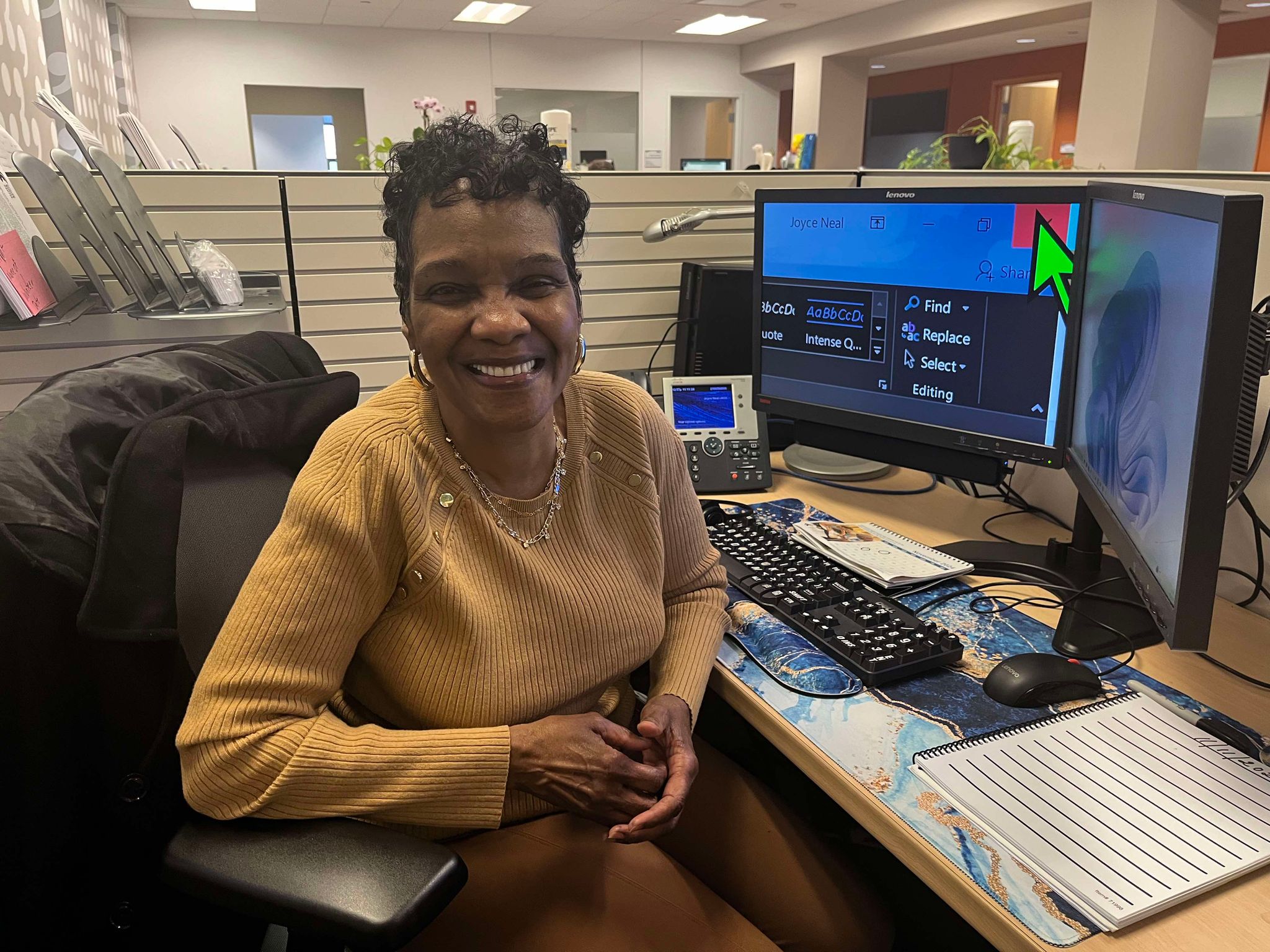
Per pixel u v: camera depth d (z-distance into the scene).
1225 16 7.72
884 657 0.96
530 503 0.93
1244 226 0.64
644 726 0.90
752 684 0.97
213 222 1.61
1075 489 1.43
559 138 2.09
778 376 1.58
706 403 1.63
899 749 0.84
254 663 0.79
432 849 0.74
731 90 11.09
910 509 1.51
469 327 0.83
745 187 1.86
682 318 1.86
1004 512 1.50
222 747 0.77
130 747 0.80
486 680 0.88
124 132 2.17
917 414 1.39
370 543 0.84
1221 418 0.68
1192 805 0.73
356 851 0.74
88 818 0.82
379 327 1.72
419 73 9.52
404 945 0.68
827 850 1.03
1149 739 0.83
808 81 9.92
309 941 0.80
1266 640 1.05
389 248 1.13
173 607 0.78
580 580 0.94
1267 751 0.79
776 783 1.43
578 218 0.90
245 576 0.88
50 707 0.77
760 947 0.86
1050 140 10.53
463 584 0.88
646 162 10.94
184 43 8.69
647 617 0.99
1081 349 1.13
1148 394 0.86
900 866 1.37
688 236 1.87
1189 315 0.75
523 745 0.84
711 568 1.12
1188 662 1.00
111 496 0.76
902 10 8.44
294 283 1.66
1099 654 1.00
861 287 1.42
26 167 1.36
